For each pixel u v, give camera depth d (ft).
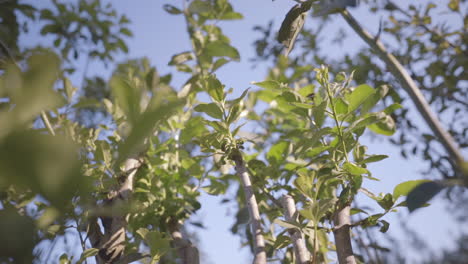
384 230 3.87
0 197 3.74
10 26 6.50
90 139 4.94
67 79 5.08
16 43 5.92
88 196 0.84
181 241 5.31
